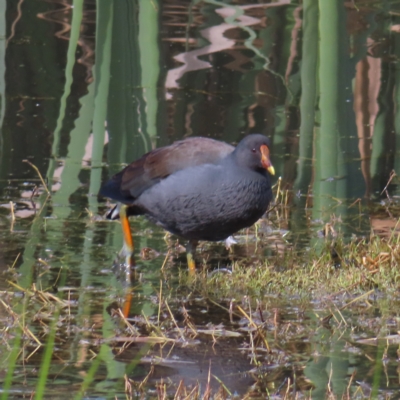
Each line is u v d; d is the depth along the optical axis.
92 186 14.02
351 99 15.28
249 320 8.47
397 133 17.03
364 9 22.91
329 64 14.85
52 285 9.91
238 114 17.92
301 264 10.77
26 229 11.93
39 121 17.17
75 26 16.91
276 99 18.77
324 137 14.77
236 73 20.03
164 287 10.01
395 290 9.82
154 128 16.77
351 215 12.92
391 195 13.94
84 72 19.61
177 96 18.80
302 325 8.76
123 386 7.18
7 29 21.39
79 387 7.13
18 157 15.32
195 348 8.12
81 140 16.25
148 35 16.59
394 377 7.39
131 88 16.67
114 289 9.89
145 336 8.38
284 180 14.57
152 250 11.32
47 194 13.55
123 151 15.66
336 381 7.32
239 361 7.79
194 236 10.53
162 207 10.45
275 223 12.55
